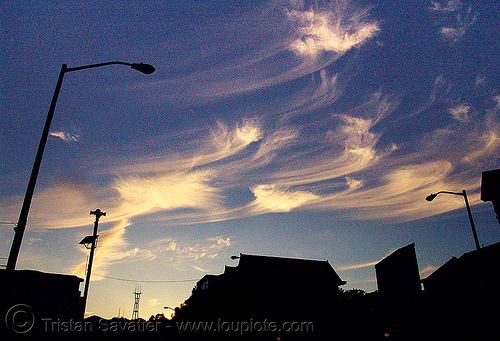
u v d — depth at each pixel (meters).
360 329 26.88
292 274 37.50
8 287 7.46
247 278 37.22
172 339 39.59
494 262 18.64
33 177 8.50
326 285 37.00
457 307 20.67
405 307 23.00
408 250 23.12
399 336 22.94
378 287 26.92
